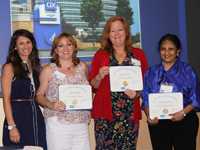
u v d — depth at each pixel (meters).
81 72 2.96
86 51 3.67
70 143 2.86
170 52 2.89
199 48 4.05
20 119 2.88
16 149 2.01
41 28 3.48
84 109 2.90
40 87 2.91
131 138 2.99
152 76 2.97
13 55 2.93
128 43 3.00
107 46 2.99
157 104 2.90
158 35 3.96
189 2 4.02
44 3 3.49
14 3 3.38
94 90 3.01
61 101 2.84
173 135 2.94
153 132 2.95
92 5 3.70
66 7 3.59
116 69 2.93
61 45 2.87
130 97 2.90
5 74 2.89
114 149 2.97
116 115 2.93
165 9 3.98
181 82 2.91
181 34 4.02
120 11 3.81
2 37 3.35
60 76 2.89
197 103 2.89
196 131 2.93
